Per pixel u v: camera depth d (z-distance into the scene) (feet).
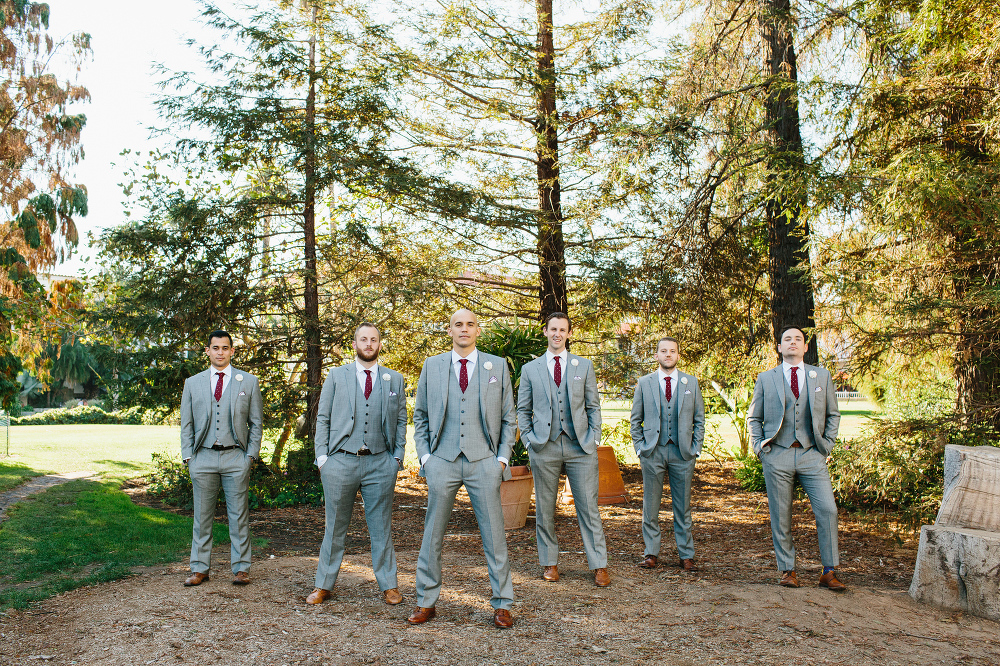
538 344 28.09
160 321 27.37
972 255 20.49
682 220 28.48
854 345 21.85
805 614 13.73
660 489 17.69
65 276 43.96
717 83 29.50
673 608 14.12
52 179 39.88
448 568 17.29
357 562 18.21
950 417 19.85
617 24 32.83
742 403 36.81
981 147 22.06
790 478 16.12
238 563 15.71
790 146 25.90
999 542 13.71
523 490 23.29
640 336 32.24
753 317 32.71
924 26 20.56
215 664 11.16
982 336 19.98
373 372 14.62
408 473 36.94
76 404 118.83
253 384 16.16
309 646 11.94
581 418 15.99
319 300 33.40
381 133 32.14
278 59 29.50
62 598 14.65
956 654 11.80
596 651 11.83
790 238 28.27
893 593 15.38
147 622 13.04
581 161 32.91
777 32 28.30
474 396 13.71
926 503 18.60
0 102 37.70
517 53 33.22
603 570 15.92
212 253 28.19
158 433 66.08
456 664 11.27
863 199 21.85
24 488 28.63
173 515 24.16
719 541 21.08
